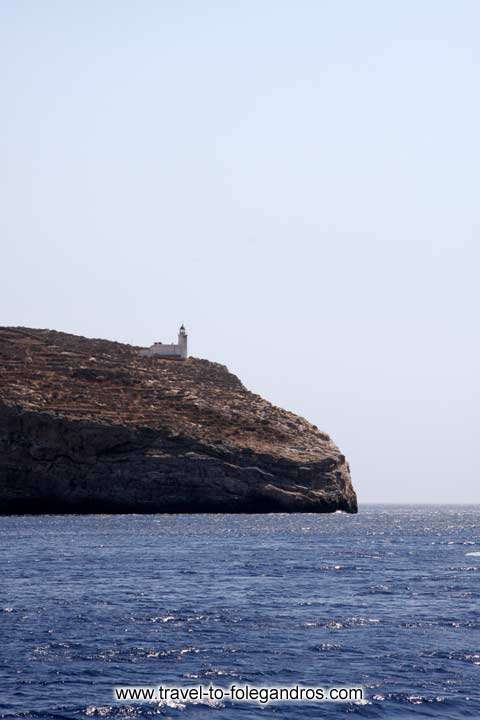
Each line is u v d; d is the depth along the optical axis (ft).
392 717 538.88
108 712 543.39
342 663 648.38
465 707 554.46
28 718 532.32
